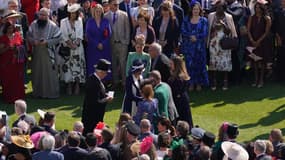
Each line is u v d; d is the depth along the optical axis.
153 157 43.06
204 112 61.44
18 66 62.62
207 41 65.75
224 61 65.56
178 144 43.00
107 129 44.34
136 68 53.19
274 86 66.94
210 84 67.06
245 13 67.25
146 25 63.84
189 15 65.50
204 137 44.31
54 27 63.69
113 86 66.88
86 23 65.44
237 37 65.62
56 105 62.69
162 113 51.75
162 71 56.75
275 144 45.75
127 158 43.47
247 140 55.53
